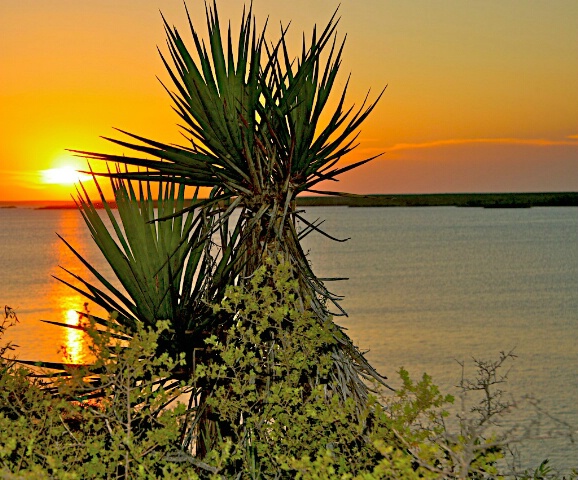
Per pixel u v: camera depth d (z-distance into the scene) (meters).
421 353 36.84
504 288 70.12
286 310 5.38
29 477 3.70
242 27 5.99
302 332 5.43
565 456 15.30
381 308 55.97
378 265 96.38
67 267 100.44
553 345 38.97
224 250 6.20
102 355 4.55
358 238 163.62
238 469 5.35
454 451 3.66
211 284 6.16
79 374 4.66
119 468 4.74
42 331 39.97
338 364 5.64
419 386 4.57
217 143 6.11
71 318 48.16
